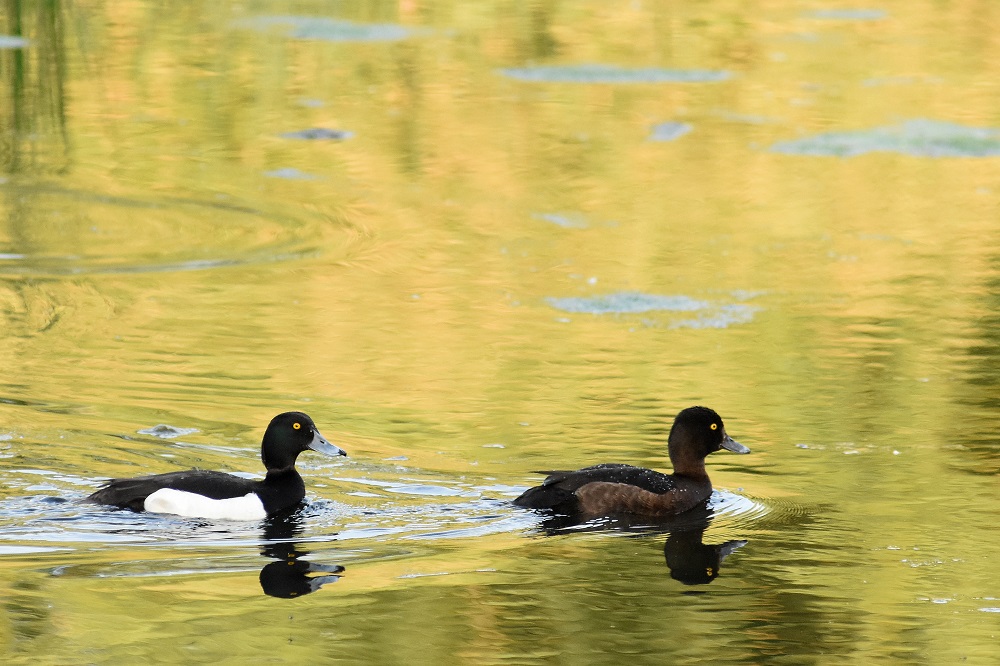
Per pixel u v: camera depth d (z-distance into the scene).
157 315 17.66
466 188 23.97
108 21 32.75
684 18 34.94
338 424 13.92
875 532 11.59
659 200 23.45
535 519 11.91
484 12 34.84
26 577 10.44
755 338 17.22
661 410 14.56
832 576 10.65
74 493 12.12
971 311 18.36
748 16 35.28
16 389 14.67
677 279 19.61
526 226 22.02
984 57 32.34
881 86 29.94
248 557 10.95
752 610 9.99
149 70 29.91
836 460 13.33
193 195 23.30
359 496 12.31
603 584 10.48
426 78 30.02
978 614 9.93
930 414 14.55
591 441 13.66
